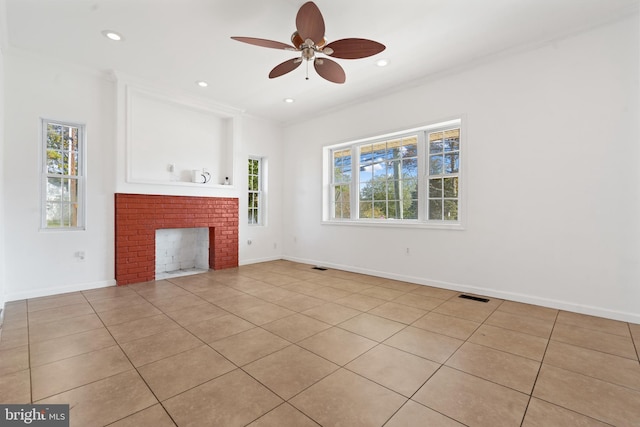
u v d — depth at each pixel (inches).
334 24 113.3
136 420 58.2
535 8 105.1
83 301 132.8
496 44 128.2
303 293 147.3
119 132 157.9
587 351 86.5
